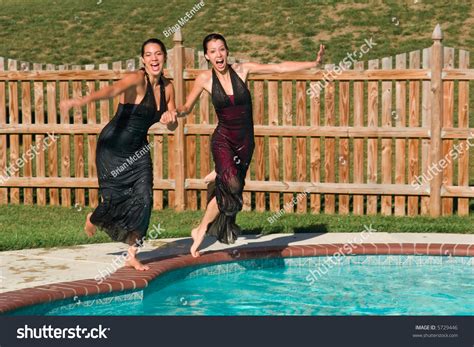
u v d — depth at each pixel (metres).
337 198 14.67
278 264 10.32
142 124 8.71
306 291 9.23
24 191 14.09
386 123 12.94
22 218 12.81
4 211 13.45
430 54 12.74
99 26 25.89
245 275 10.00
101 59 23.77
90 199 13.87
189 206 13.55
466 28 24.00
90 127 13.70
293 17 25.48
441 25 24.27
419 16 24.95
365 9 25.67
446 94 12.81
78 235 10.92
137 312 8.30
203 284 9.54
